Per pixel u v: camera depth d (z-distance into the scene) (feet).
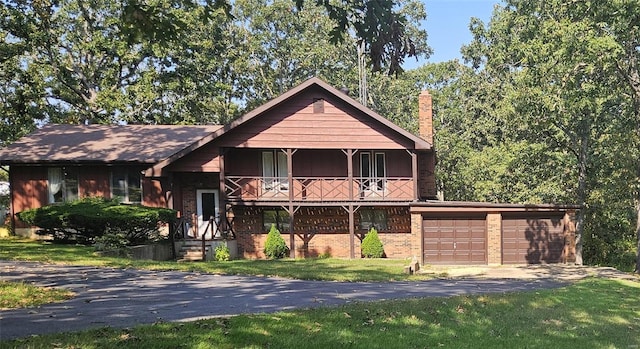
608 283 49.32
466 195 132.16
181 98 117.19
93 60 117.60
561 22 63.82
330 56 149.07
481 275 58.29
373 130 73.82
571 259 74.74
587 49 58.08
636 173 79.20
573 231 74.95
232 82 145.48
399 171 78.33
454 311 30.04
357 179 76.28
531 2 77.82
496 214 74.59
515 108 84.02
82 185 74.69
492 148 118.52
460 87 156.66
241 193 75.25
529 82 75.82
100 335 20.63
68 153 74.69
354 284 42.55
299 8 17.01
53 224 61.16
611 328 28.91
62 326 22.76
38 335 20.70
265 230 77.56
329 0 16.34
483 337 24.67
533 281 51.24
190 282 38.88
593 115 78.43
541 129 86.28
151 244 64.75
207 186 77.10
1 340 19.84
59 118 113.19
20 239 69.10
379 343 22.00
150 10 19.97
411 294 36.86
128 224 61.21
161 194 75.61
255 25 147.33
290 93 71.87
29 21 88.28
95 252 53.01
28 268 41.93
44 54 109.81
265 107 71.67
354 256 75.72
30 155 73.46
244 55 145.18
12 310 26.48
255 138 72.59
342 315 26.48
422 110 90.27
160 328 22.07
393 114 170.30
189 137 83.71
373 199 75.00
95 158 73.20
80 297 31.09
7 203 100.48
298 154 77.61
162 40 20.47
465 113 149.89
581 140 86.94
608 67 62.39
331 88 72.18
